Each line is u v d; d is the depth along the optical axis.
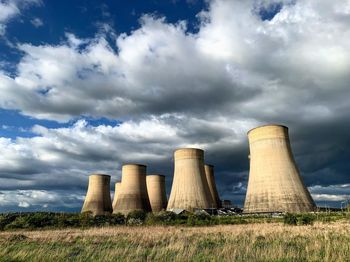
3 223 36.03
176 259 10.72
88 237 19.94
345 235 15.36
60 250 13.59
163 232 22.84
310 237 15.45
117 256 11.78
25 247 15.03
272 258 10.36
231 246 12.62
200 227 30.36
